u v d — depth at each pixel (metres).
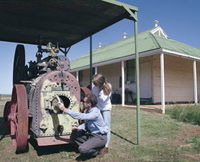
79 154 4.38
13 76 6.89
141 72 14.05
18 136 4.23
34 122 4.40
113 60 13.51
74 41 8.38
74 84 4.59
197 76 16.83
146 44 13.18
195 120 8.14
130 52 13.18
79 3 5.17
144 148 4.79
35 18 6.22
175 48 12.48
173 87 14.47
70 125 4.46
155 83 13.24
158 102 13.30
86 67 16.09
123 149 4.73
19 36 7.88
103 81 4.52
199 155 4.34
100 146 4.15
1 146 4.96
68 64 5.14
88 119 3.99
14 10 5.66
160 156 4.26
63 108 4.01
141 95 13.98
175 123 7.83
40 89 4.30
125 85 15.12
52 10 5.66
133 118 8.70
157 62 13.41
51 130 4.32
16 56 6.80
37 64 5.31
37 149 4.72
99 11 5.66
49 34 7.64
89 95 4.14
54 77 4.42
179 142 5.36
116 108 12.00
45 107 4.30
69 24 6.70
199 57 13.34
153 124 7.51
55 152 4.54
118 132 6.38
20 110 4.29
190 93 15.77
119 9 5.48
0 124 7.48
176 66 14.75
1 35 7.74
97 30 7.01
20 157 4.20
